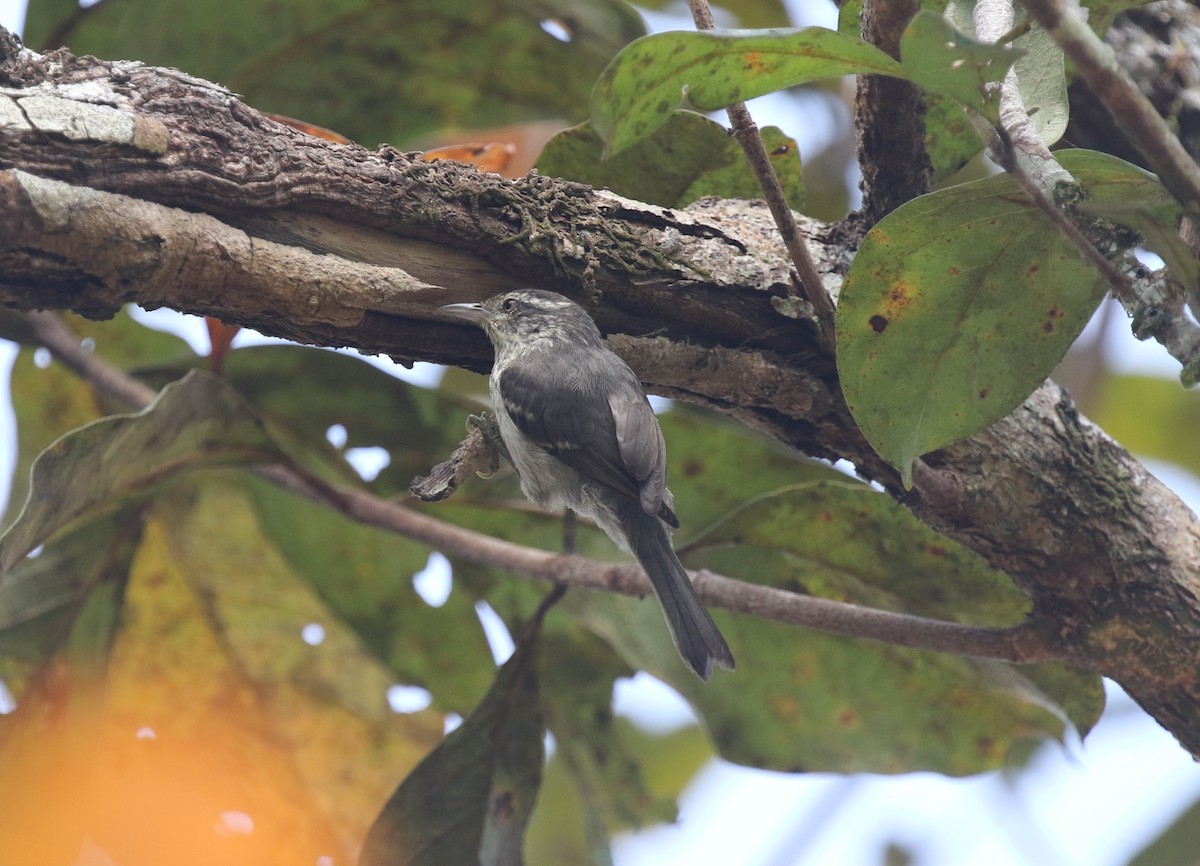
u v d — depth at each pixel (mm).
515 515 9617
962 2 6621
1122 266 5984
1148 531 7395
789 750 9438
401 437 9367
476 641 9844
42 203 5566
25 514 6984
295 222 6504
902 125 6887
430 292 6820
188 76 6316
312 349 9055
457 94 9961
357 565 9750
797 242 6793
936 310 6277
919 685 9211
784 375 7449
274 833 9742
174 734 9844
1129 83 4867
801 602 7902
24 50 6051
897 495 7668
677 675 9367
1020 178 5594
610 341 7312
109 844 9516
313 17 9297
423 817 8117
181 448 8062
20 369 9844
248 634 10000
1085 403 12320
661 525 8484
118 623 9273
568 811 13070
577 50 9648
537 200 7160
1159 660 7395
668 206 8469
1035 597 7578
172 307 6371
